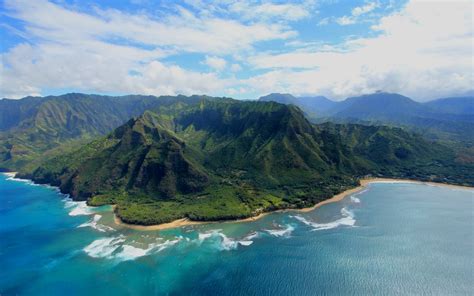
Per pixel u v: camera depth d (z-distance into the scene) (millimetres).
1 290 161125
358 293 151000
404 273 168125
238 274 168875
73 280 168000
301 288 155125
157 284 161500
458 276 165125
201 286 158500
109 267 179875
